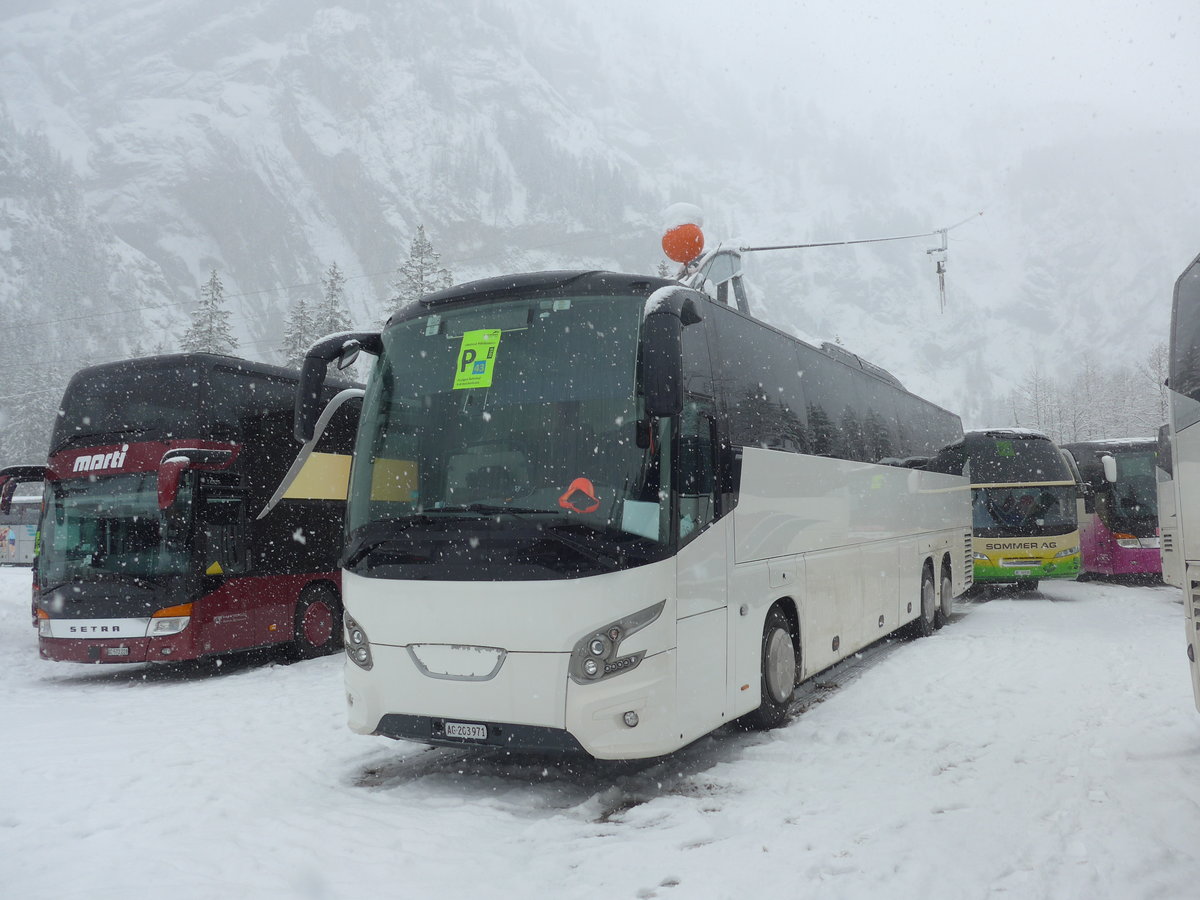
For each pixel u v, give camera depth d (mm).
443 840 5246
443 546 6043
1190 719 7570
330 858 4949
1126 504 22250
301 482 13562
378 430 6711
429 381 6648
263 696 10406
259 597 12625
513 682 5777
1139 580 23875
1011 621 15086
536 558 5785
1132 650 11391
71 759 7410
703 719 6359
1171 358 6508
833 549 9445
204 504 11961
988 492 19891
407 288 57688
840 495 9781
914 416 13617
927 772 6324
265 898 4398
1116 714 7891
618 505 5871
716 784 6293
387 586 6227
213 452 12055
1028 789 5816
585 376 6242
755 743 7402
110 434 12266
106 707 10125
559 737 5695
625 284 6508
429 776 6742
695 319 6125
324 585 13906
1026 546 19438
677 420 6320
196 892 4469
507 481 6117
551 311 6520
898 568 11961
